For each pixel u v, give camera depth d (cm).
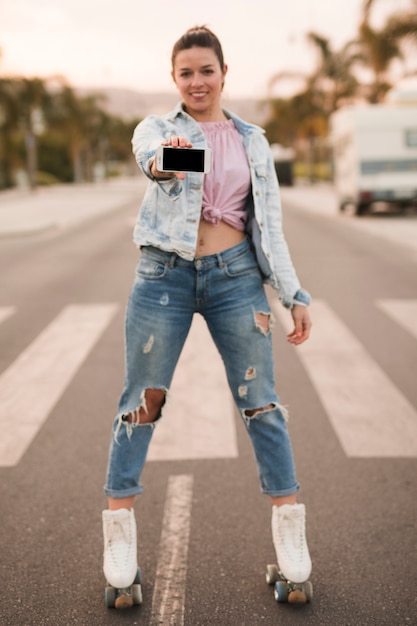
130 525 262
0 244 1538
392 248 1320
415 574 275
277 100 5194
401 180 1912
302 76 4416
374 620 247
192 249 243
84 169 8019
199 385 515
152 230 248
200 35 246
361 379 525
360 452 393
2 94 4344
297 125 4731
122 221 2139
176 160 222
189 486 354
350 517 321
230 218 249
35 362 584
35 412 464
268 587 269
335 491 347
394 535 304
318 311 769
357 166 1919
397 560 285
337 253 1259
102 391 506
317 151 6456
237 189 250
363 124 1908
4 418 455
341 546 296
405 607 254
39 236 1711
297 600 256
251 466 376
